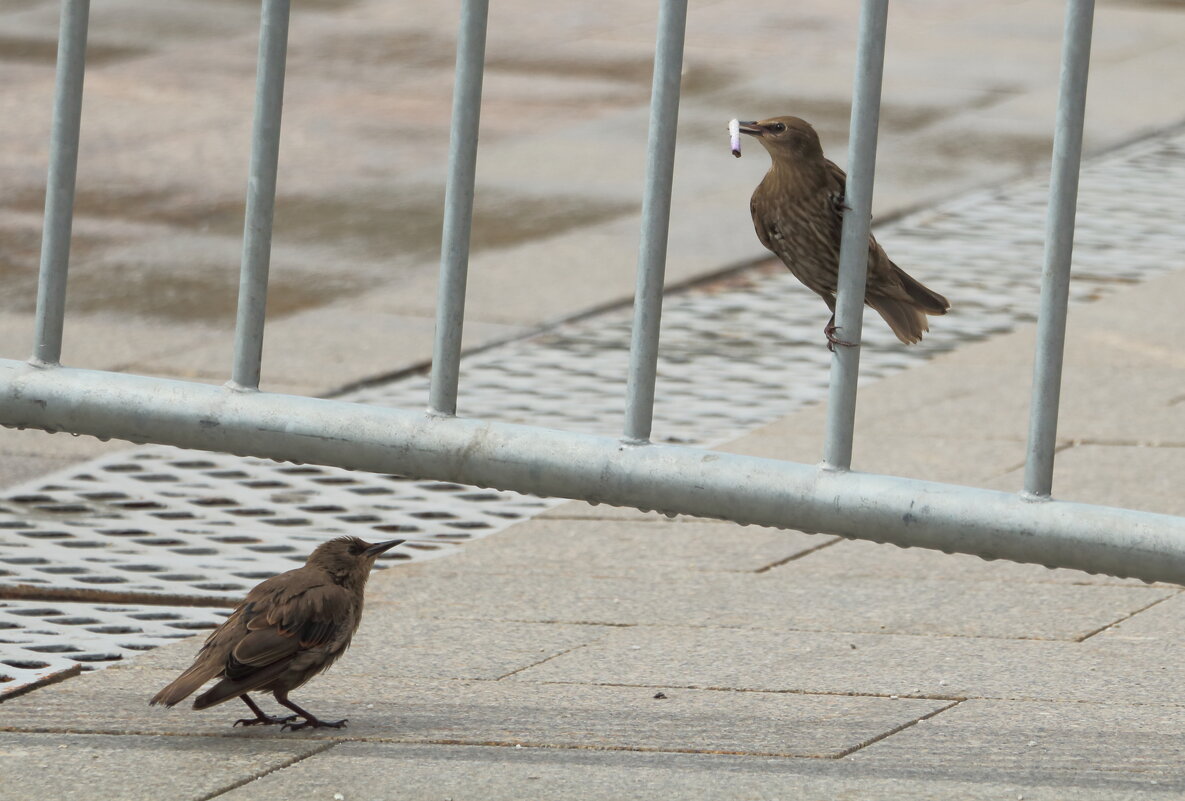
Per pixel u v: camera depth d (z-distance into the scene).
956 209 23.62
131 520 13.03
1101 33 34.50
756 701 9.16
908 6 37.06
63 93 7.63
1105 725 8.77
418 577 11.66
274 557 12.22
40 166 24.84
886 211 23.27
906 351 18.00
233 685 8.12
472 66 7.21
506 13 35.34
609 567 11.94
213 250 21.50
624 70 31.20
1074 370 17.02
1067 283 6.87
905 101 29.06
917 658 9.96
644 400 7.32
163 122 27.36
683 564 12.00
